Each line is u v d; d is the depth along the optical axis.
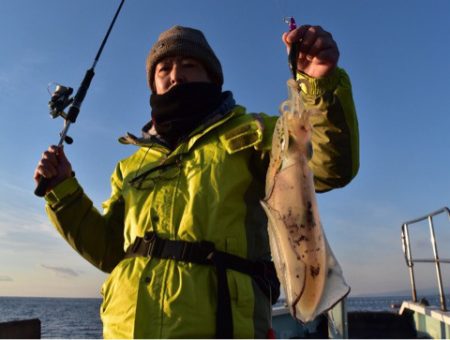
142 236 2.13
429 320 5.71
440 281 5.21
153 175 2.30
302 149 1.91
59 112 2.75
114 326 1.96
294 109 1.92
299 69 2.01
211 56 2.82
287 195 1.88
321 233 1.81
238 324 1.84
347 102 2.00
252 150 2.27
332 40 1.93
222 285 1.88
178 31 2.79
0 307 115.56
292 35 1.91
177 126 2.42
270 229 1.93
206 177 2.13
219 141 2.26
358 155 2.12
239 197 2.12
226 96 2.60
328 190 2.23
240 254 2.01
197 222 2.03
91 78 2.93
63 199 2.65
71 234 2.68
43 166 2.62
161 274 1.95
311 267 1.78
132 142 2.68
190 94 2.45
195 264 1.95
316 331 5.96
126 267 2.07
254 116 2.30
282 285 1.85
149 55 2.89
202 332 1.83
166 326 1.83
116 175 2.80
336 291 1.70
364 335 6.38
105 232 2.75
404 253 6.39
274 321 5.90
